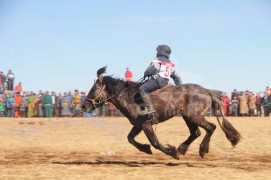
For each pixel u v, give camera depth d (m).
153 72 12.46
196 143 18.61
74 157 15.03
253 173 11.26
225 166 12.67
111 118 37.00
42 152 16.55
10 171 11.58
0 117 38.81
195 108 12.36
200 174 11.04
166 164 13.04
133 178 10.47
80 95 39.62
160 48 12.71
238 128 26.20
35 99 39.38
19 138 21.23
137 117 12.43
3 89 41.69
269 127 26.84
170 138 21.23
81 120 34.00
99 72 12.90
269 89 39.69
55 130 25.61
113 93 12.84
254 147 17.36
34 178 10.53
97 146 18.22
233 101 39.84
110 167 12.35
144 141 20.03
